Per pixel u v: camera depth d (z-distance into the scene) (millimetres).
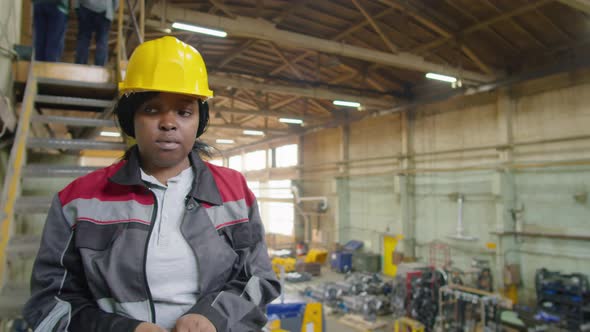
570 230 9500
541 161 10070
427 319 9211
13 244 2326
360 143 16359
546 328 8258
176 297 903
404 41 10570
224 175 1108
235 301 915
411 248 13875
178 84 942
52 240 923
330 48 8422
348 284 11617
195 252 922
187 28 7426
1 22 3383
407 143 13922
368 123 15938
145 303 886
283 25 10414
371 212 15773
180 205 984
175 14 7137
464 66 11023
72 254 917
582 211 9297
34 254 2316
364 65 12539
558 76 9680
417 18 8953
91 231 902
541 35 9352
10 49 3396
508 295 10375
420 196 13727
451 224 12539
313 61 12852
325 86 13344
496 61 10672
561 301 8688
